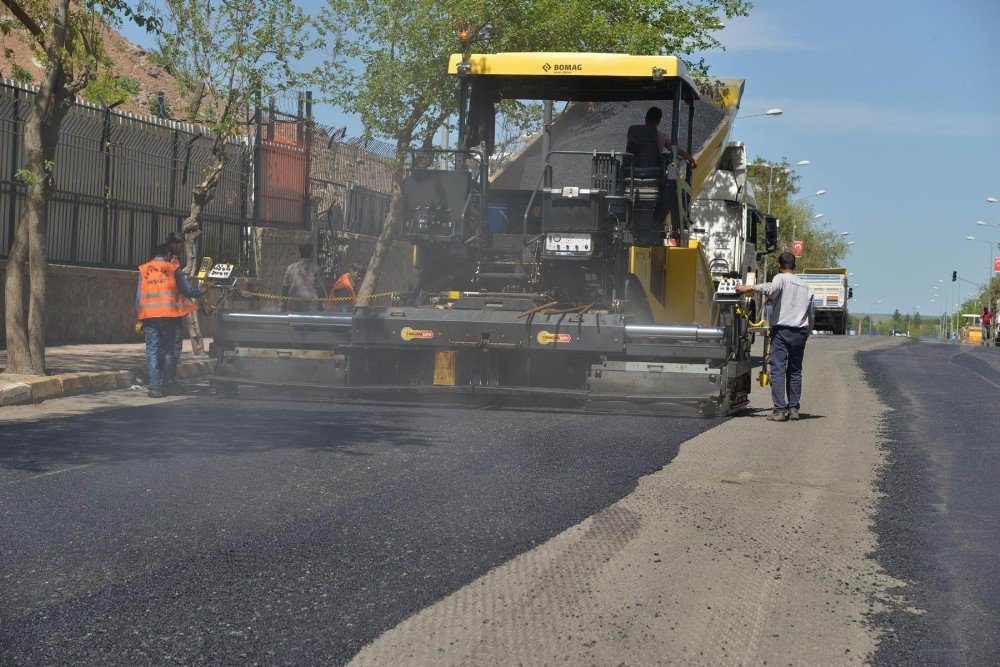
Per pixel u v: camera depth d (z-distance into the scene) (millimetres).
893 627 4578
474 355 11500
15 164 16172
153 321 12352
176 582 4945
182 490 6859
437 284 12438
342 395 12539
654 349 11086
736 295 11930
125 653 4066
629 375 11148
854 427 11297
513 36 22141
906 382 17875
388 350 11898
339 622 4445
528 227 12547
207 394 12719
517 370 11594
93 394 12594
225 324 12281
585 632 4395
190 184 20719
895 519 6723
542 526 6152
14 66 13805
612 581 5121
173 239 12680
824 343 36969
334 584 4965
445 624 4445
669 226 12391
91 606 4590
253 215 22875
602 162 11531
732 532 6195
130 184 19188
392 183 23703
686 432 10242
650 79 12516
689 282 12359
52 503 6430
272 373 12133
